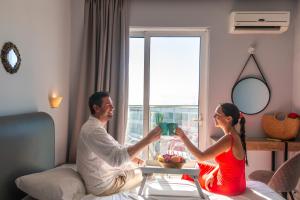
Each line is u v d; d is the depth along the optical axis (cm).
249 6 312
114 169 208
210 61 316
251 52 312
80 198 182
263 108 314
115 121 304
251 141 282
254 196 190
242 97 315
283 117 300
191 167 194
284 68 314
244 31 303
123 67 303
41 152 215
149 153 235
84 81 306
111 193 200
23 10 212
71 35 318
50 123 235
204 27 314
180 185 204
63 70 297
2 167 165
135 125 328
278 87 314
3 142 166
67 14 306
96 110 207
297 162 222
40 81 243
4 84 189
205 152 191
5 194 168
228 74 316
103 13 305
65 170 202
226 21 314
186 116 328
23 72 214
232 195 192
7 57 189
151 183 208
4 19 188
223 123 201
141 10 316
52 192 167
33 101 231
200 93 325
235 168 193
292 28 312
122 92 301
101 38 303
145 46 326
